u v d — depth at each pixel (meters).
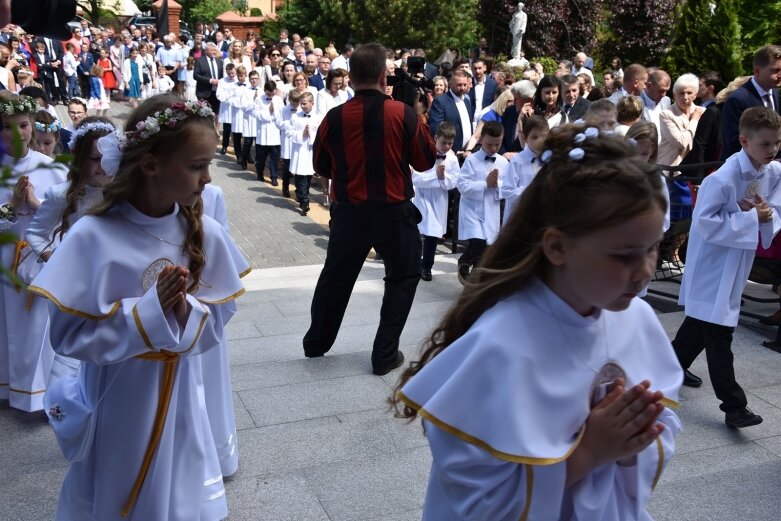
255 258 9.76
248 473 3.65
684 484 3.57
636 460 1.79
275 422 4.21
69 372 3.77
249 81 15.73
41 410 4.49
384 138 4.76
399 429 4.11
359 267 5.04
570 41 23.11
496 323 1.66
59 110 19.64
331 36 28.19
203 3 38.03
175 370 2.62
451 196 9.96
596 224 1.55
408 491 3.49
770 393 4.64
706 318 4.17
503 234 1.76
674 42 14.56
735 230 3.98
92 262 2.49
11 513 3.35
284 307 7.05
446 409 1.62
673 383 1.86
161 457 2.62
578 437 1.65
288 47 20.00
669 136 7.95
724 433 4.14
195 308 2.51
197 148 2.45
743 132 4.03
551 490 1.61
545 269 1.71
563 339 1.68
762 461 3.84
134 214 2.56
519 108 8.77
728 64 13.97
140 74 21.59
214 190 4.11
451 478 1.65
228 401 3.51
